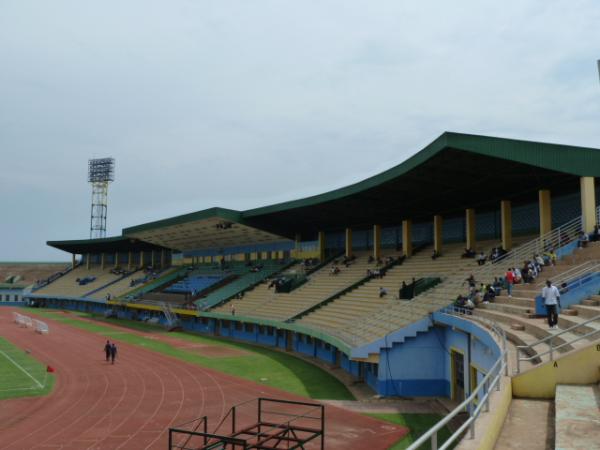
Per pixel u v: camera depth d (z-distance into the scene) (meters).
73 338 52.50
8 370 34.78
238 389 28.84
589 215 25.78
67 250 107.69
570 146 26.05
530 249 28.47
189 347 45.91
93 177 109.50
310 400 26.20
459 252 39.84
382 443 19.31
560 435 7.43
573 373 9.96
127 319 75.19
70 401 26.23
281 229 58.19
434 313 26.88
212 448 16.47
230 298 57.41
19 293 108.19
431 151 27.19
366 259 50.12
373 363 28.78
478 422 7.50
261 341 48.84
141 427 21.69
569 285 19.69
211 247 75.62
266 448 14.27
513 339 16.92
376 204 41.88
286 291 51.66
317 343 39.94
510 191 33.59
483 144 25.31
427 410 24.14
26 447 19.28
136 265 96.44
